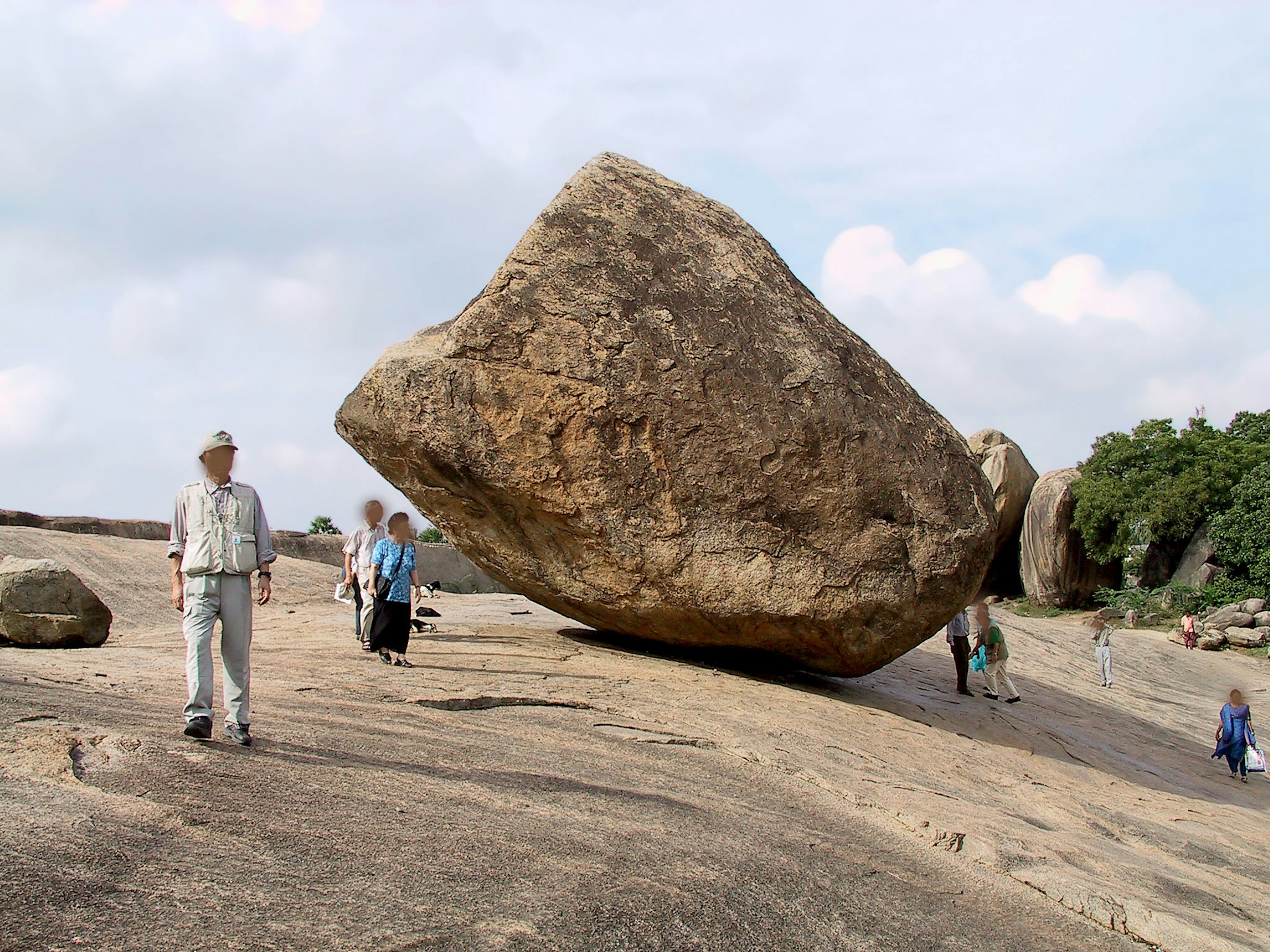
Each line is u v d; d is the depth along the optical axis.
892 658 10.41
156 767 4.60
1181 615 31.38
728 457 9.56
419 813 4.56
